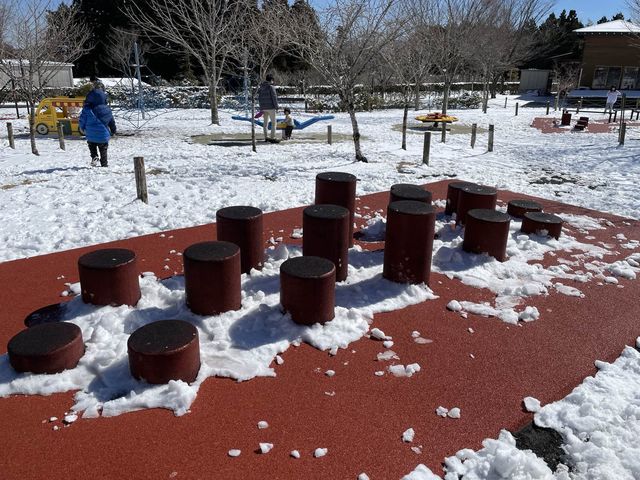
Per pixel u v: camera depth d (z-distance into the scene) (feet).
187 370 10.82
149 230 21.13
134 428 9.64
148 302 14.24
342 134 60.29
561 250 19.58
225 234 15.85
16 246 18.85
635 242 20.80
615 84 131.23
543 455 9.30
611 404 10.41
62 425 9.66
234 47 71.72
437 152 44.62
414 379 11.35
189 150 45.16
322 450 9.18
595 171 36.58
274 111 51.57
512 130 66.69
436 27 72.54
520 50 125.29
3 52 46.70
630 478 8.70
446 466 8.94
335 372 11.52
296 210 24.62
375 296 15.15
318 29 36.63
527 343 12.97
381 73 80.69
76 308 13.66
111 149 45.57
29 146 46.91
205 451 9.15
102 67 147.43
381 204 26.13
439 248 18.24
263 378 11.25
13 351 10.72
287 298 13.10
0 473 8.57
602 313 14.64
